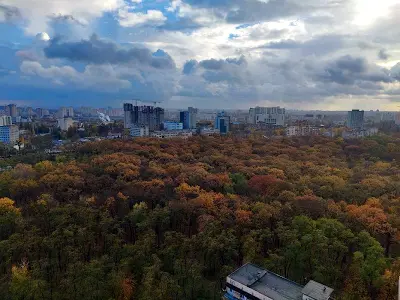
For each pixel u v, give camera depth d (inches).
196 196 4382.4
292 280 3196.4
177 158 6781.5
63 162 6402.6
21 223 3634.4
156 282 2955.2
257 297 2728.8
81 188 4768.7
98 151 7411.4
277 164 6456.7
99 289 2810.0
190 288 3026.6
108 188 4778.5
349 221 3725.4
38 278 2938.0
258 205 3964.1
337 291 3038.9
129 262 3174.2
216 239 3385.8
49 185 4815.5
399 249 3678.6
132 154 6825.8
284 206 3969.0
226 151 7834.6
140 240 3479.3
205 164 6161.4
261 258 3361.2
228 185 4918.8
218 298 2999.5
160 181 4845.0
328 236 3432.6
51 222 3688.5
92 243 3454.7
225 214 3838.6
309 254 3238.2
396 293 2773.1
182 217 3922.2
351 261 3366.1
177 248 3368.6
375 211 3769.7
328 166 6496.1
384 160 7780.5
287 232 3400.6
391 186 5039.4
